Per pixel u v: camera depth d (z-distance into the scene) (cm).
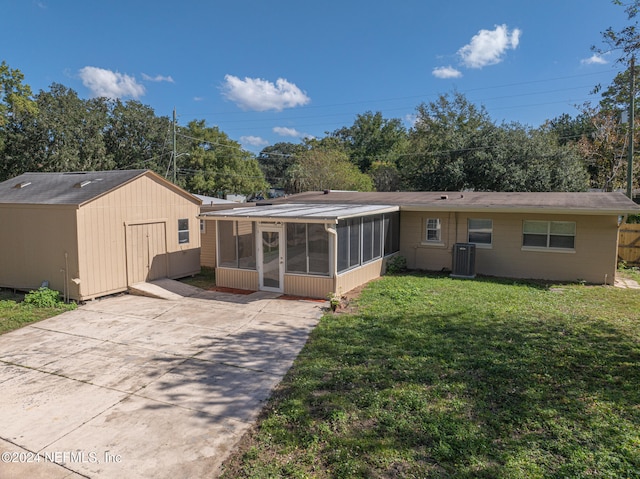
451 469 360
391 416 448
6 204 1100
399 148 5241
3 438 439
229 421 467
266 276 1122
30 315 914
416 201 1530
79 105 3444
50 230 1044
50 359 665
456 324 779
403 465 368
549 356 615
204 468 382
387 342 690
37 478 372
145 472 378
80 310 968
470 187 2842
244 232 1146
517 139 2711
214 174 4447
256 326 827
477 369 572
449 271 1457
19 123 2936
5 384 572
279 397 520
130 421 470
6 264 1130
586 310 888
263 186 5153
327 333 756
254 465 379
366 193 1980
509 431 417
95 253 1052
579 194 1474
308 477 357
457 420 438
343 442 404
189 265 1374
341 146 5600
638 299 1002
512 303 946
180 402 514
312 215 1035
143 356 675
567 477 343
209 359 657
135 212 1167
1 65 2586
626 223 1700
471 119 3622
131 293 1145
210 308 973
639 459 365
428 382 533
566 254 1281
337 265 1046
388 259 1429
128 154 3834
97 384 569
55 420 474
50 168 3002
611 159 2769
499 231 1370
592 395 491
